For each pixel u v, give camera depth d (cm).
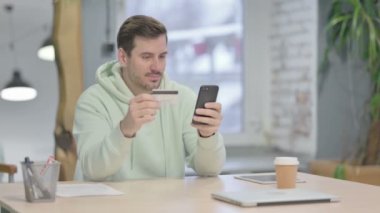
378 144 388
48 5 362
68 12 326
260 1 446
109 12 367
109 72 256
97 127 237
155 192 195
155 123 248
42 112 366
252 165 387
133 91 248
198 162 238
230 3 442
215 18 439
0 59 356
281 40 441
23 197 188
